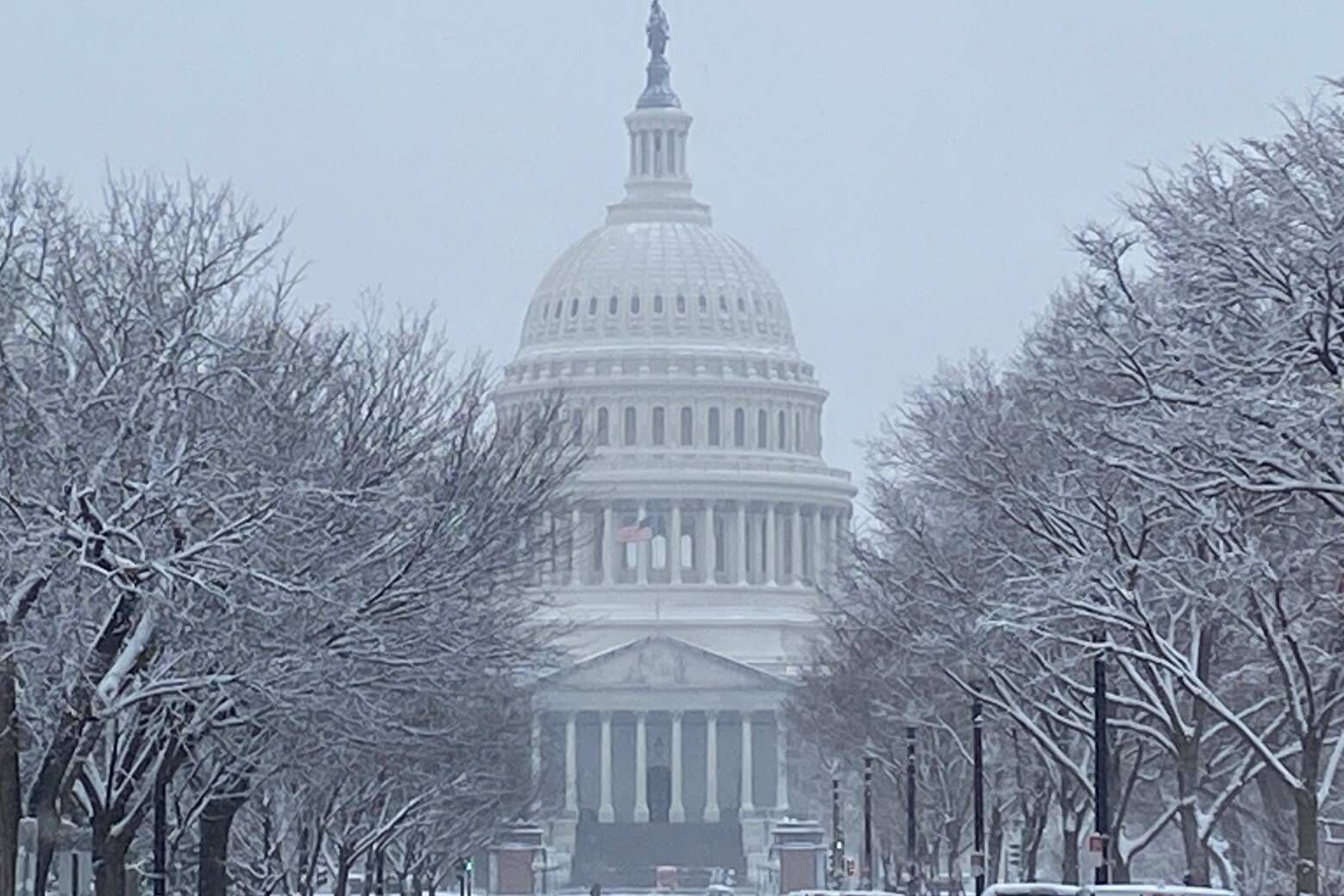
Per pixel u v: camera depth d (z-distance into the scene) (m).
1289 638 109.00
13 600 91.94
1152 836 148.62
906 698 191.00
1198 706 130.50
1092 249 116.94
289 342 120.62
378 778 162.00
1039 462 131.88
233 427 100.81
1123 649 117.38
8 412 94.69
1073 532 123.94
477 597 122.00
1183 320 102.56
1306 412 96.94
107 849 110.69
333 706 109.19
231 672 101.88
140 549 92.69
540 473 141.62
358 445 113.19
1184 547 121.31
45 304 106.81
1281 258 98.12
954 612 144.50
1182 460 102.94
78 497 90.81
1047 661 138.62
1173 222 101.06
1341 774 158.12
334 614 104.38
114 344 99.56
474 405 131.00
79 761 100.06
